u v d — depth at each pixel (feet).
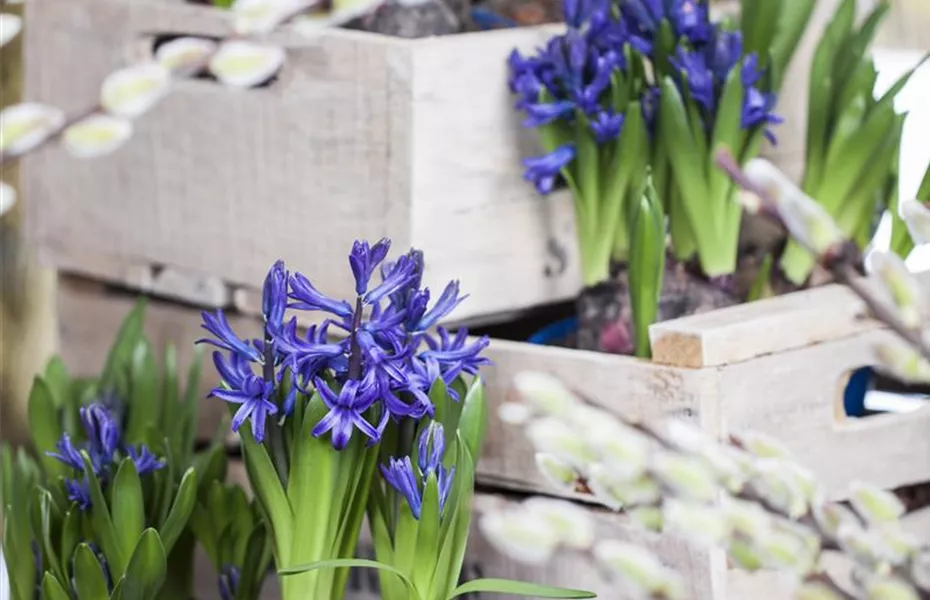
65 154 5.75
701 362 4.84
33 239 5.89
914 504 5.27
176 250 5.57
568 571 5.08
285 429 4.72
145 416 5.30
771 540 4.85
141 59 5.57
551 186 5.26
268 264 5.38
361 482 4.76
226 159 5.42
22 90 6.43
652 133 5.21
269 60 5.31
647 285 5.00
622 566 4.97
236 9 5.33
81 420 5.21
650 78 5.47
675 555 4.94
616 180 5.16
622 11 5.23
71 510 4.92
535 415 5.08
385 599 4.79
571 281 5.43
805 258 5.31
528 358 5.11
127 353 5.42
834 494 5.05
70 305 5.95
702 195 5.14
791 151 5.59
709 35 5.17
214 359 4.71
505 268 5.30
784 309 4.98
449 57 5.14
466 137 5.19
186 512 4.89
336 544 4.75
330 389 4.59
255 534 5.06
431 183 5.15
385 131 5.15
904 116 5.22
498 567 5.19
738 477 4.85
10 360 6.81
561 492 5.08
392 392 4.66
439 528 4.70
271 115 5.32
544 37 5.29
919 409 5.15
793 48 5.26
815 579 4.88
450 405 4.75
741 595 4.94
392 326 4.63
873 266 4.83
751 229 5.46
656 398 4.91
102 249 5.73
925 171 5.24
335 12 5.29
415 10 5.31
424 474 4.67
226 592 5.15
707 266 5.19
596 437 4.95
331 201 5.25
